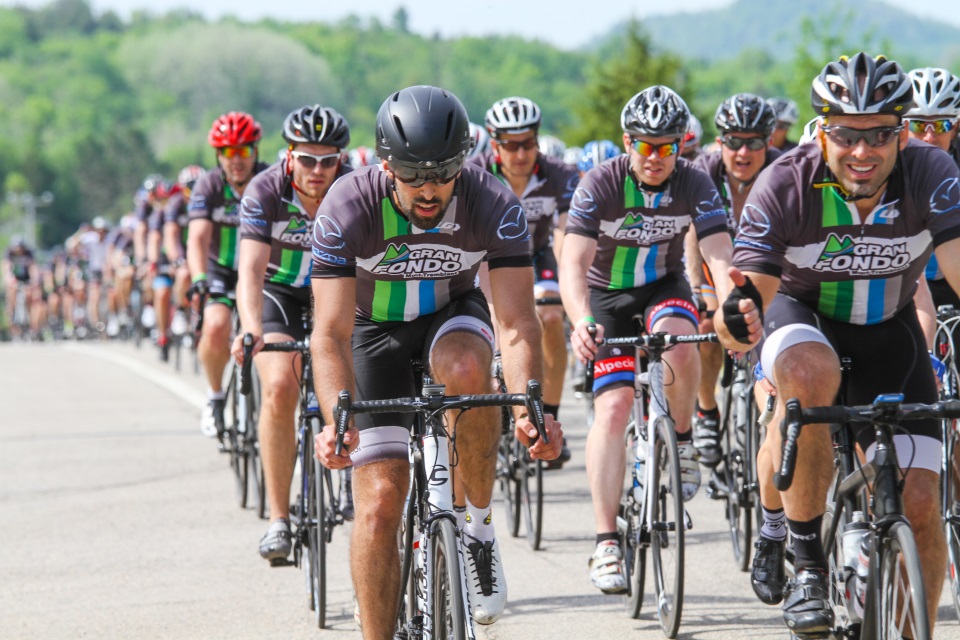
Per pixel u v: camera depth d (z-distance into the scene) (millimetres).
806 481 7312
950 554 9219
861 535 7039
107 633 9617
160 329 30672
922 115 9930
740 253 7527
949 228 7152
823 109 6980
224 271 15883
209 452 18016
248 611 10156
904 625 6316
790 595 7344
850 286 7656
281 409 10719
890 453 6582
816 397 7270
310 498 10172
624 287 11164
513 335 7473
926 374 7793
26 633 9672
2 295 125750
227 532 13078
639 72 71125
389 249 7570
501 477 13117
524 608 10062
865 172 6992
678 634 9156
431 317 8148
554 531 12953
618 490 9938
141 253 30984
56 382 28594
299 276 11586
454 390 7660
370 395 8055
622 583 9672
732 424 11641
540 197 14055
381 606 7258
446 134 6848
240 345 10062
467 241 7617
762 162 12500
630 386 10250
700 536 12492
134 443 18891
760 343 8016
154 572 11484
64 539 12875
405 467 7520
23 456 17969
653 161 10320
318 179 11016
